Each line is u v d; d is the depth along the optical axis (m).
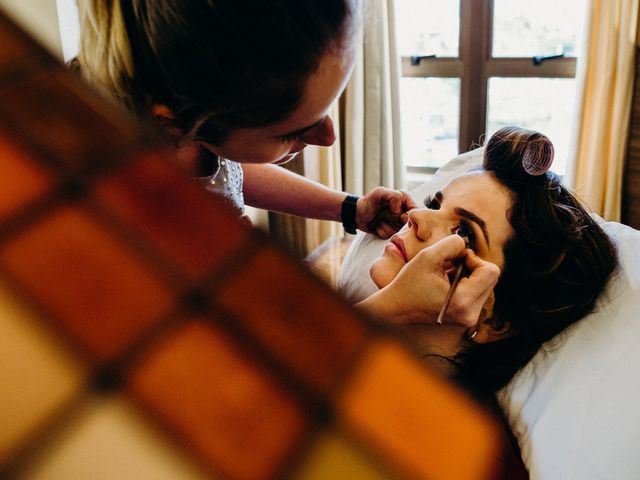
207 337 0.12
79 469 0.10
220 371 0.12
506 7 2.30
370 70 2.12
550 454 0.80
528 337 0.88
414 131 2.60
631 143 1.99
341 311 0.14
